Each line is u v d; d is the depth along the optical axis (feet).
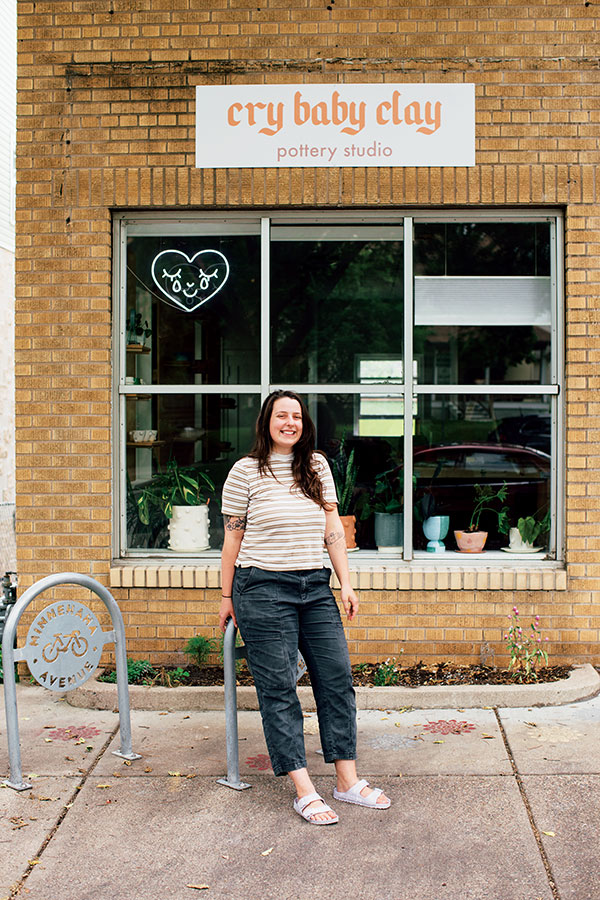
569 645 19.29
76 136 19.58
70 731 16.69
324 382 20.34
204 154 19.42
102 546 19.69
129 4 19.44
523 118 19.21
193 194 19.43
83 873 11.83
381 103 19.22
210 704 17.79
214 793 14.07
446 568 19.52
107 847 12.46
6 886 11.52
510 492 20.38
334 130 19.29
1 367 35.99
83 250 19.61
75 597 19.70
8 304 36.88
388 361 20.27
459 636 19.29
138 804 13.71
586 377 19.27
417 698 17.61
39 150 19.62
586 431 19.30
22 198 19.66
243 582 13.51
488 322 20.07
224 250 20.17
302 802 13.15
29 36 19.61
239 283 20.17
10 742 14.28
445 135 19.26
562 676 18.62
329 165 19.33
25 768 15.05
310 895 11.25
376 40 19.25
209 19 19.36
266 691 13.35
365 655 19.36
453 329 20.20
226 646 14.21
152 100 19.47
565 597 19.29
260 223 20.03
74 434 19.66
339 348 20.30
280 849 12.34
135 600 19.57
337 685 13.58
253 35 19.35
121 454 20.17
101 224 19.61
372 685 18.25
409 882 11.50
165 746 15.94
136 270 20.20
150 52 19.47
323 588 13.75
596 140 19.22
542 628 19.30
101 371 19.63
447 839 12.56
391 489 20.25
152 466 20.45
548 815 13.21
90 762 15.28
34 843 12.60
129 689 17.89
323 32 19.29
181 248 20.17
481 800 13.71
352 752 13.58
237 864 11.99
